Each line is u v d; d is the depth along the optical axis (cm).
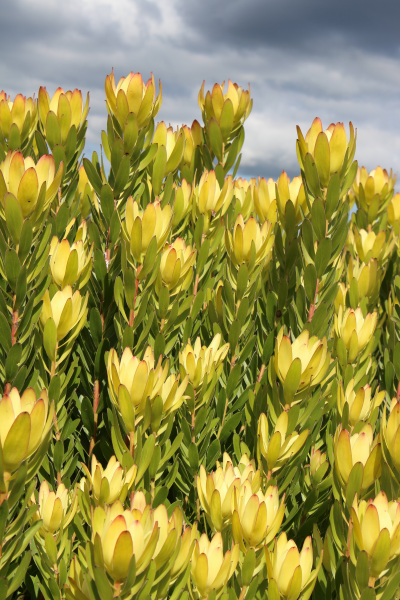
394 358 244
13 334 215
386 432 212
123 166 231
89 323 232
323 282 229
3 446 201
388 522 206
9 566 209
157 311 232
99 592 201
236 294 235
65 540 216
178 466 230
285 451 219
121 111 232
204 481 216
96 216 236
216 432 236
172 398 218
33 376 217
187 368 226
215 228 246
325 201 226
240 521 209
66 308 219
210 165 254
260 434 220
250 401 231
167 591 208
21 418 200
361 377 237
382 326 275
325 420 240
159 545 204
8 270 212
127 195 237
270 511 211
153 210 221
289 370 218
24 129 231
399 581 205
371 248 267
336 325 237
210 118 252
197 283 243
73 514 217
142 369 212
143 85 233
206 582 207
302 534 225
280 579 207
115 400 215
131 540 199
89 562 202
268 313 239
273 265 240
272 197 253
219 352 231
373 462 210
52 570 215
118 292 224
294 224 237
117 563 199
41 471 223
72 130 233
